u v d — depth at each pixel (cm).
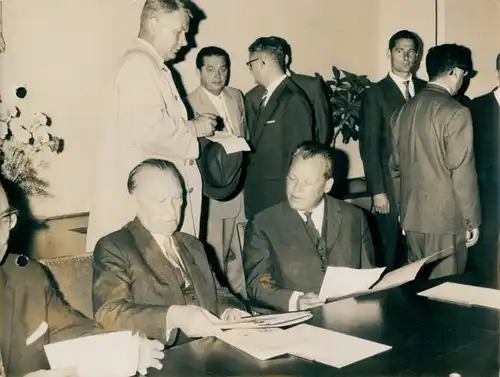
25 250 229
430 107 327
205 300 226
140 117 246
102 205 246
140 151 249
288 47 326
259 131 306
